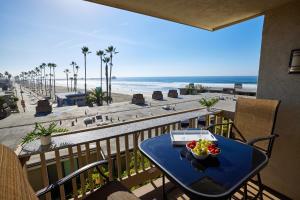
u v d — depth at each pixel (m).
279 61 2.21
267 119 2.03
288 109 2.17
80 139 2.03
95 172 3.05
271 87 2.31
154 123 2.62
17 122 18.78
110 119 17.64
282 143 2.25
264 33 2.36
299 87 2.06
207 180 1.11
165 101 28.03
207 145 1.46
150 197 2.24
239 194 2.23
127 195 1.46
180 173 1.19
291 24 2.08
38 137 1.95
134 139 2.46
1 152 0.85
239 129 2.31
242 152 1.52
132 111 21.16
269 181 2.39
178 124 2.92
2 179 0.70
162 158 1.41
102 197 1.44
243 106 2.30
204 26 3.09
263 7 2.25
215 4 2.20
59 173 1.97
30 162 5.44
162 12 2.46
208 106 3.30
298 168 2.12
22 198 0.73
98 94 33.53
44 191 1.23
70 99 39.31
